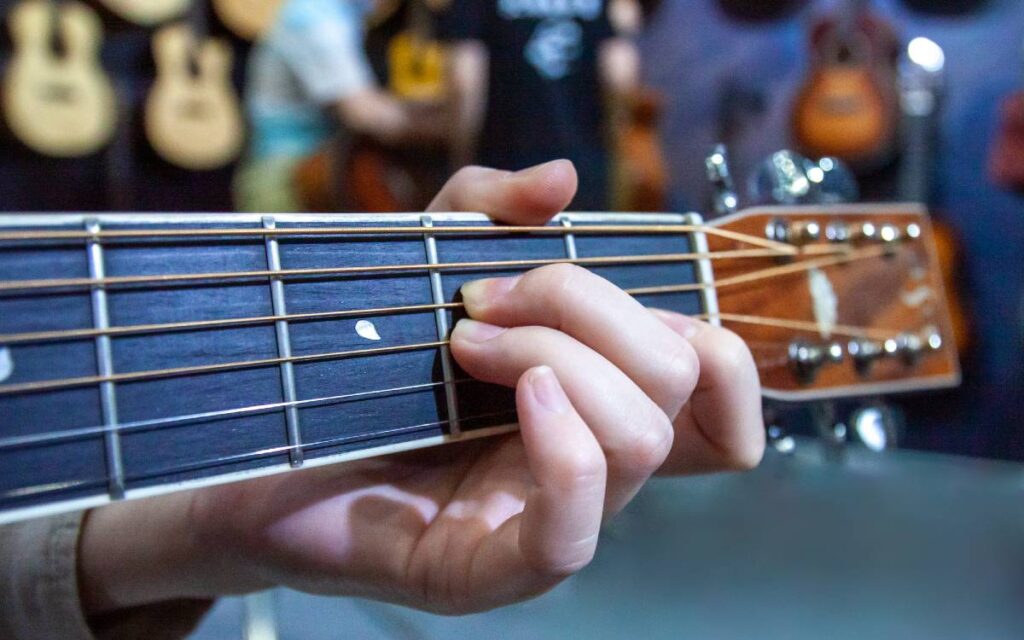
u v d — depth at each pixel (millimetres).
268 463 247
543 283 258
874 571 476
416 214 272
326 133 1010
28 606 300
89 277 236
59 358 232
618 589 420
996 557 505
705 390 286
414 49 1028
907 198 1012
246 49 1004
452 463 291
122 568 301
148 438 237
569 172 279
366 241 264
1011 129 971
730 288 313
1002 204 987
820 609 414
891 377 341
